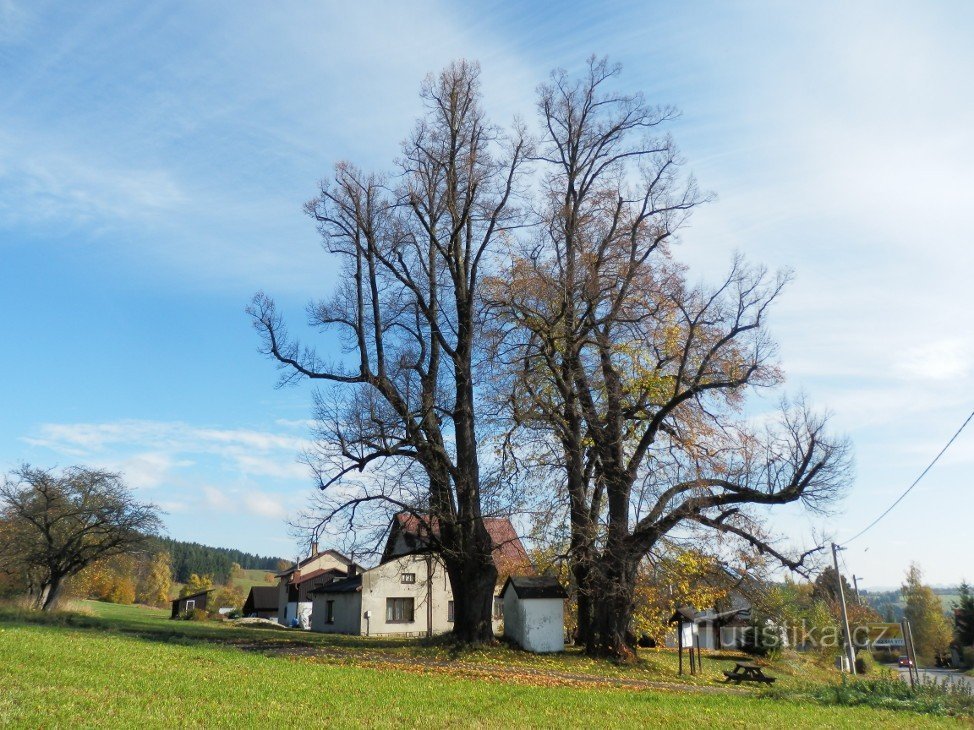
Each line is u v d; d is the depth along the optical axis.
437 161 31.70
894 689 21.92
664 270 30.05
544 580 34.91
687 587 30.55
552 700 18.05
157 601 120.31
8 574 58.72
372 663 24.84
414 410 30.39
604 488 32.00
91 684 15.50
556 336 29.62
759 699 21.06
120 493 58.81
